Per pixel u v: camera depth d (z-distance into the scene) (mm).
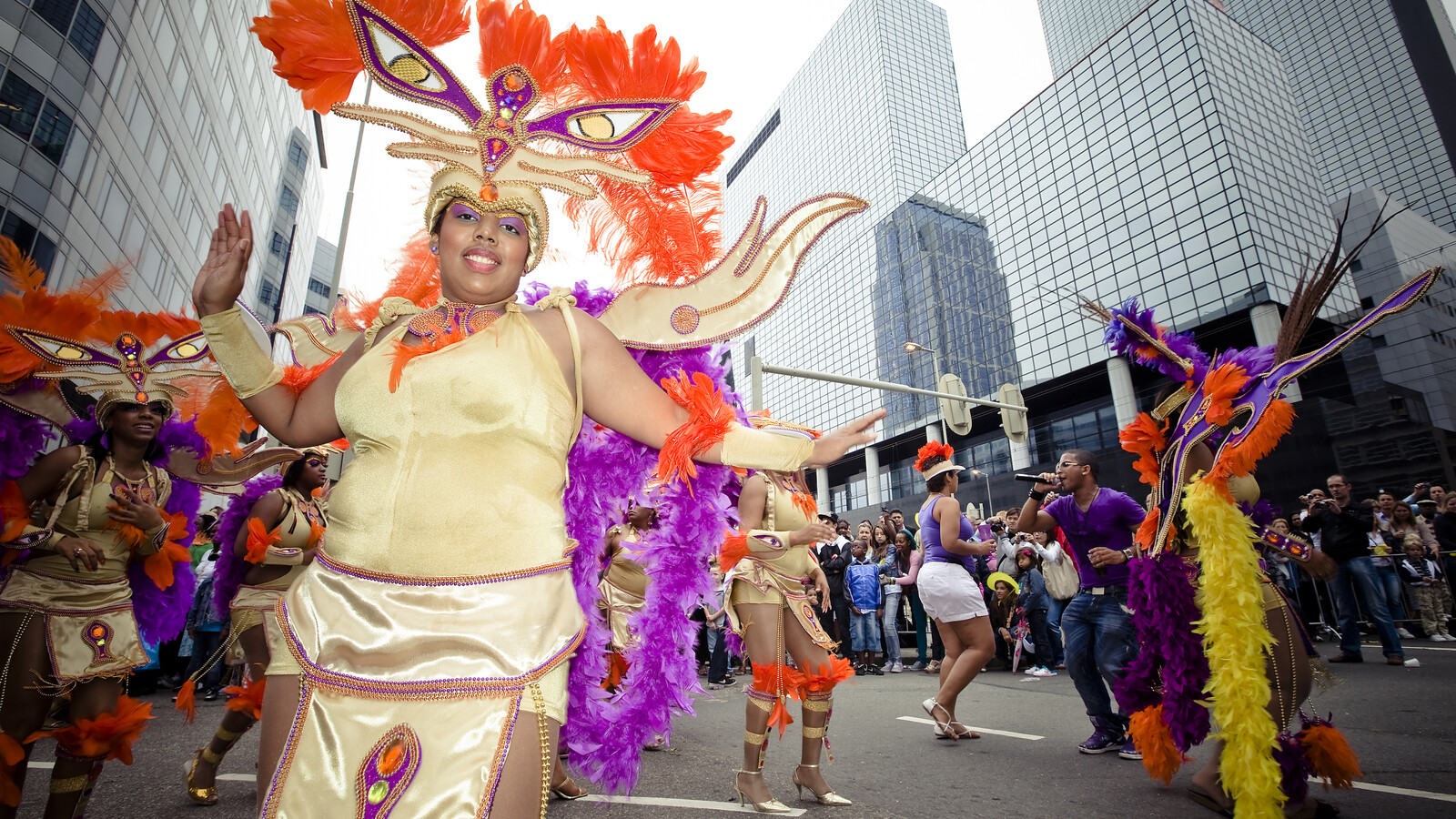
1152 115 42875
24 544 2648
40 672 2646
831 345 69812
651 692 2174
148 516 2898
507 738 1186
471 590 1297
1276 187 40094
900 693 6887
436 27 1697
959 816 2990
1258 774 2453
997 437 50188
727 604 3443
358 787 1153
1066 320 46000
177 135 25344
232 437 3240
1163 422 3260
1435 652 8047
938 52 82812
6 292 2795
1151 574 3076
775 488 3428
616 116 1835
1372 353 33812
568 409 1491
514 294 1619
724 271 2064
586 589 1934
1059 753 4098
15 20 17625
